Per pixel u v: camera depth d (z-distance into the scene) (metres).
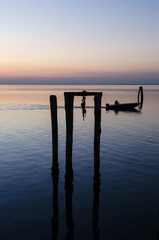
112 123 30.17
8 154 16.12
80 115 37.66
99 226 8.20
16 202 9.77
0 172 12.94
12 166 13.87
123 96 96.62
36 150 17.14
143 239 7.52
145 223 8.38
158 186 11.32
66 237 7.62
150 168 13.61
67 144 11.75
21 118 34.22
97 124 11.53
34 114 39.00
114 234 7.77
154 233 7.82
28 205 9.56
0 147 17.89
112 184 11.57
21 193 10.59
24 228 8.06
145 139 20.83
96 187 11.25
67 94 11.21
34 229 8.02
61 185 11.49
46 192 10.74
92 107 50.09
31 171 13.15
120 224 8.32
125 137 21.64
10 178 12.18
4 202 9.75
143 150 17.23
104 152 16.73
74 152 16.77
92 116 36.59
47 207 9.45
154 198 10.17
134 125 28.52
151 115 38.41
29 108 48.34
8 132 23.70
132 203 9.76
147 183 11.65
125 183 11.66
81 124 28.97
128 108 46.91
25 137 21.42
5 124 28.75
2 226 8.16
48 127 26.75
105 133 23.52
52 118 12.36
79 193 10.68
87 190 10.97
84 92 11.23
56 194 10.56
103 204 9.70
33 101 67.94
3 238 7.54
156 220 8.55
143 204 9.67
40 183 11.66
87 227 8.15
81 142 19.66
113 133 23.52
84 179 12.16
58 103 60.31
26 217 8.71
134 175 12.60
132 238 7.57
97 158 11.91
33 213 8.99
